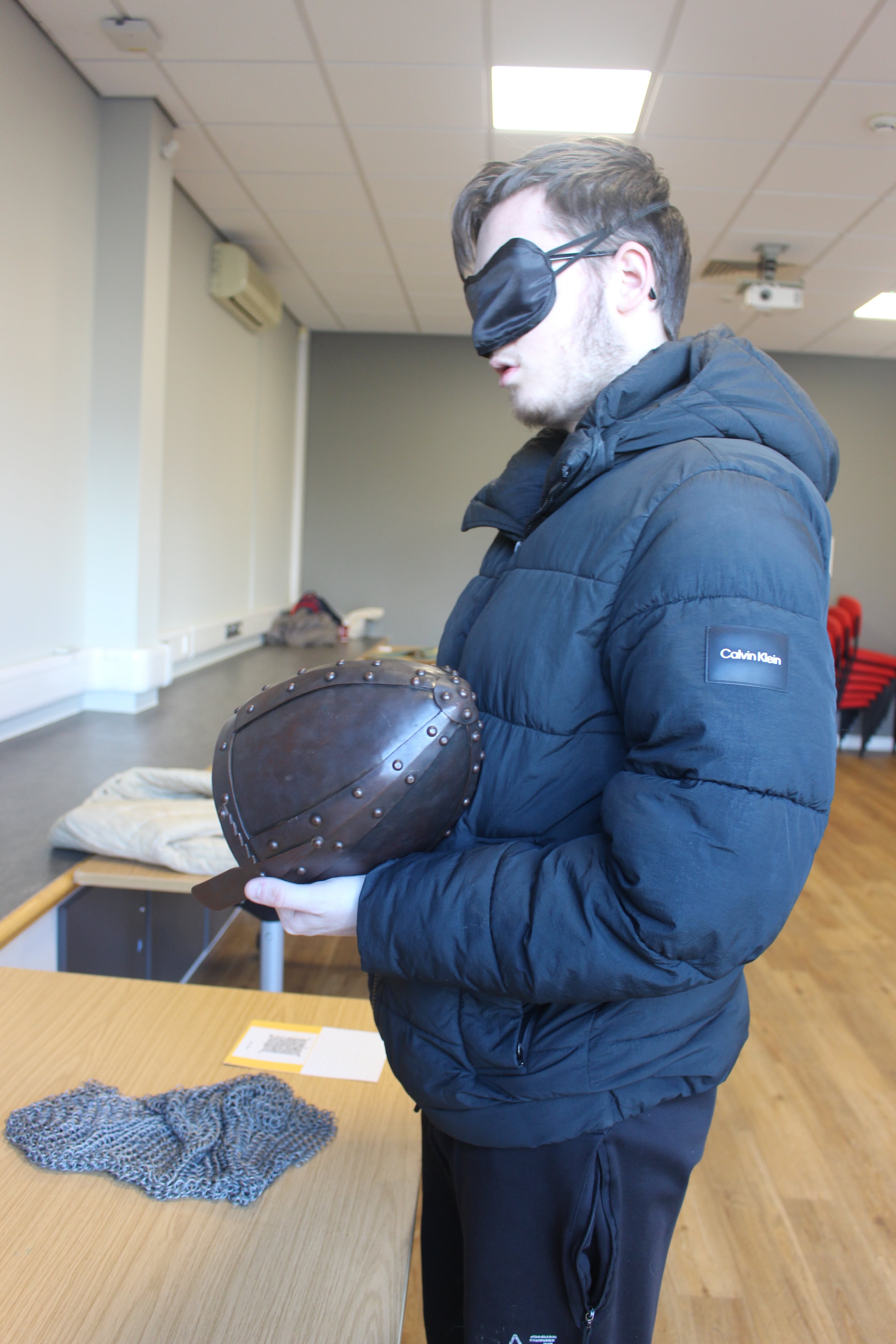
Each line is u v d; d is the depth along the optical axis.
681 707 0.57
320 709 0.72
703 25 2.79
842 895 3.71
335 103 3.34
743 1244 1.73
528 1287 0.73
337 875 0.71
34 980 1.38
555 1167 0.71
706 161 3.65
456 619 0.95
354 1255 0.86
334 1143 1.04
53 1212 0.90
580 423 0.75
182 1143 1.00
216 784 0.76
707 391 0.70
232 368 5.00
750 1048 2.46
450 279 5.28
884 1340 1.52
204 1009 1.33
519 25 2.83
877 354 6.56
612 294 0.78
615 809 0.59
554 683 0.69
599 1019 0.68
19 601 2.98
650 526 0.65
